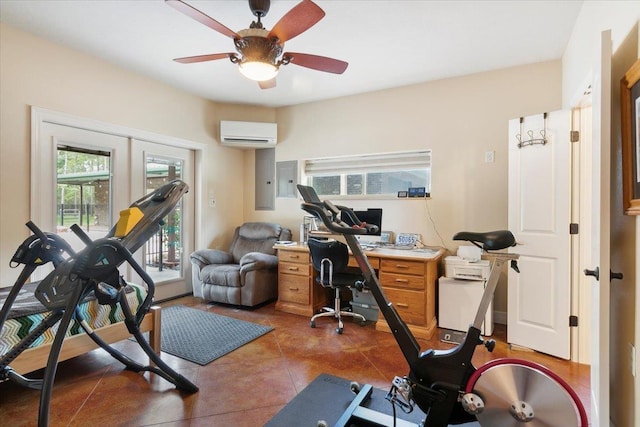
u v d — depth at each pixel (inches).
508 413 54.1
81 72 119.9
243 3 89.0
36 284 95.6
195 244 171.5
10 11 93.5
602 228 57.4
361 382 84.4
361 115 159.2
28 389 81.0
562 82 118.0
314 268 129.0
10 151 103.0
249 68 85.2
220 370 90.7
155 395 78.5
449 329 118.8
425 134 143.9
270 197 185.8
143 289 97.7
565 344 97.1
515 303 106.8
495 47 112.3
